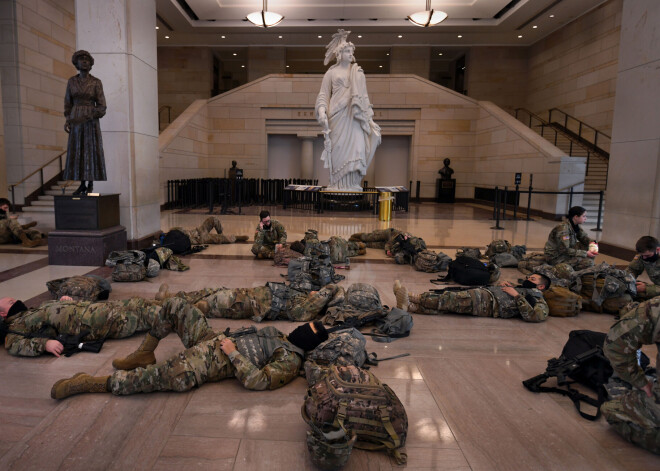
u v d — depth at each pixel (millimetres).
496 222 13992
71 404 3117
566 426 3006
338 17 22031
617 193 8828
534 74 25406
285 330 4551
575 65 21359
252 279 6570
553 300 5254
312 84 22953
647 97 7996
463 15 21516
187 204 18312
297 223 12992
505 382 3621
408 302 5293
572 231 6938
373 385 2730
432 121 23188
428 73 25984
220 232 10039
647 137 8000
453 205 21734
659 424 2637
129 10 8352
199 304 4676
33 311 4023
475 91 26500
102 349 4027
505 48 26125
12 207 12930
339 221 13656
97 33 8320
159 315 3500
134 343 4172
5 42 13695
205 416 3004
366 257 8453
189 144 21000
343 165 16109
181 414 3021
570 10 20047
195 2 20266
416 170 23578
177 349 4078
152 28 9422
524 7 19781
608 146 18719
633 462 2641
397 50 25953
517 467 2574
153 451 2637
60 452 2613
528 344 4426
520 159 18641
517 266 7770
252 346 3463
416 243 7816
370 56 31297
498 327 4891
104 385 3225
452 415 3109
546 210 16266
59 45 15883
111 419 2947
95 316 4059
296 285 5242
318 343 3602
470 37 24500
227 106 23422
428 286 6410
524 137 18312
